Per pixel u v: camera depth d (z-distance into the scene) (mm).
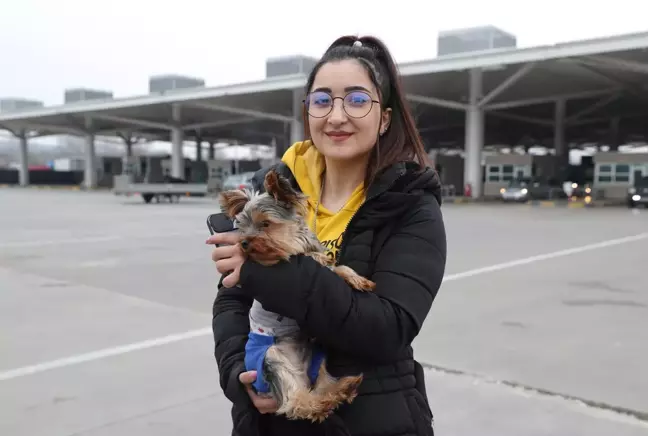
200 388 5055
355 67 2055
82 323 7141
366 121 2039
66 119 59156
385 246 1983
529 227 19594
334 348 1950
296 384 1845
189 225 20250
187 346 6227
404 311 1847
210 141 79188
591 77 35281
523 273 10523
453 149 80438
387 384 1938
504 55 30953
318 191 2207
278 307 1765
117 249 13992
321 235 2113
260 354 1919
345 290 1800
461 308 7797
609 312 7586
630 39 27016
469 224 20766
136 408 4637
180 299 8500
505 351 5938
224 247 1812
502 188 40750
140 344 6289
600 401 4660
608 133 64500
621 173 36875
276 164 2391
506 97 43312
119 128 65312
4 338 6477
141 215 24812
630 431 4156
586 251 13523
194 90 43969
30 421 4391
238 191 2023
